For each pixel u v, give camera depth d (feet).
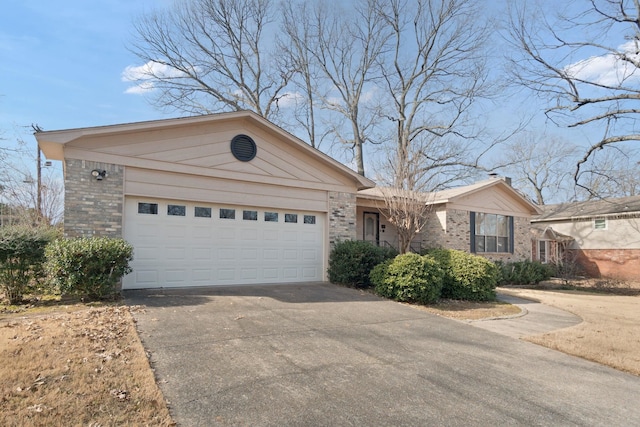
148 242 30.53
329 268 39.27
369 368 16.03
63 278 23.68
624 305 37.73
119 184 29.14
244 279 35.01
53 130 26.40
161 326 19.63
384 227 55.93
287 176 37.55
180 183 31.91
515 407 13.16
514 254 60.75
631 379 16.57
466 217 54.85
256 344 18.02
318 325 22.18
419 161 42.06
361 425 11.35
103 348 15.90
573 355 19.65
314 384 14.08
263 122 35.45
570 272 63.31
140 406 11.60
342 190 41.22
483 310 30.71
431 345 19.97
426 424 11.64
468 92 78.84
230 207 34.71
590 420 12.49
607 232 73.05
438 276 32.19
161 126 30.50
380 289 32.68
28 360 14.20
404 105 86.07
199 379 13.87
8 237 24.17
